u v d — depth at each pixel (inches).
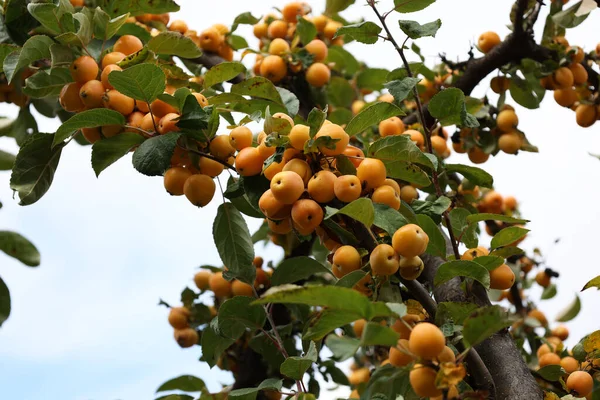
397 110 42.8
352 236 41.8
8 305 53.1
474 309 40.5
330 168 42.2
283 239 54.9
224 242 46.5
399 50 46.6
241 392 43.4
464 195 56.1
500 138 56.6
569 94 56.5
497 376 41.3
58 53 44.8
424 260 46.4
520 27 55.0
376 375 39.0
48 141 46.3
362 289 41.7
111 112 43.8
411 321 41.3
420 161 42.8
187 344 58.2
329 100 63.8
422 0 46.8
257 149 42.9
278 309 55.3
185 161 44.5
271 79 58.6
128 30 54.1
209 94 51.6
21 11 49.3
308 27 58.7
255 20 60.4
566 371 48.1
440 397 40.1
